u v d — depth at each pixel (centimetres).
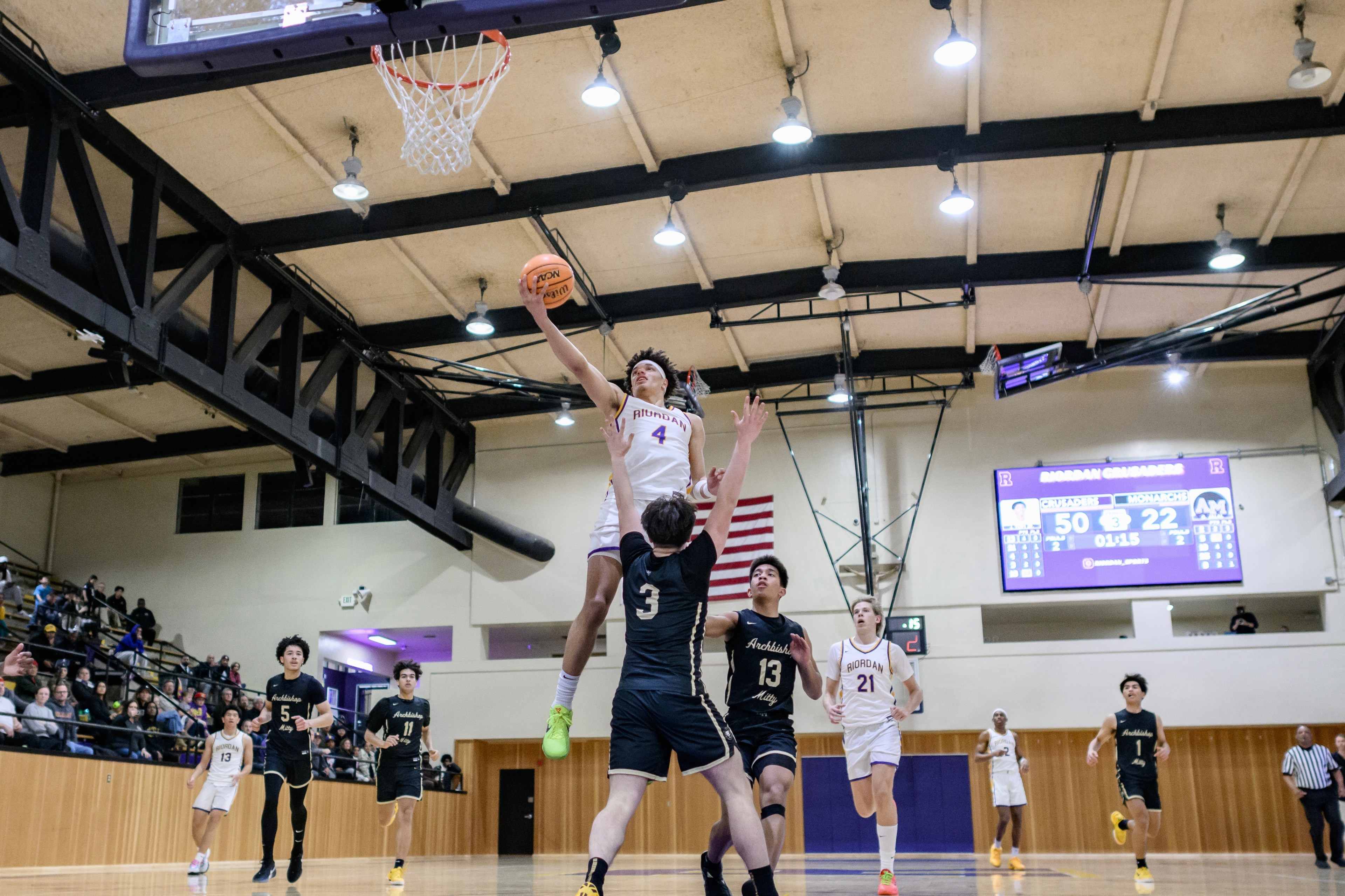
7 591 2011
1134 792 1052
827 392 2317
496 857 2123
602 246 1712
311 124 1354
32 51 1176
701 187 1484
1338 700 2014
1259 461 2152
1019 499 2203
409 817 977
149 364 1368
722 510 465
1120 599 2136
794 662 626
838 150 1449
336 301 1828
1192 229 1681
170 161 1407
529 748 2356
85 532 2575
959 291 1883
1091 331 2011
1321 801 1526
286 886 898
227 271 1567
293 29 624
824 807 2172
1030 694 2114
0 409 2164
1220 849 2050
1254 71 1319
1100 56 1297
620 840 409
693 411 587
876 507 2252
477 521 2334
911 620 2175
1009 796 1493
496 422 2450
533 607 2345
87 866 1391
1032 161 1509
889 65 1310
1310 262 1684
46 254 1191
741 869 1362
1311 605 2233
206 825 1172
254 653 2433
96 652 1791
